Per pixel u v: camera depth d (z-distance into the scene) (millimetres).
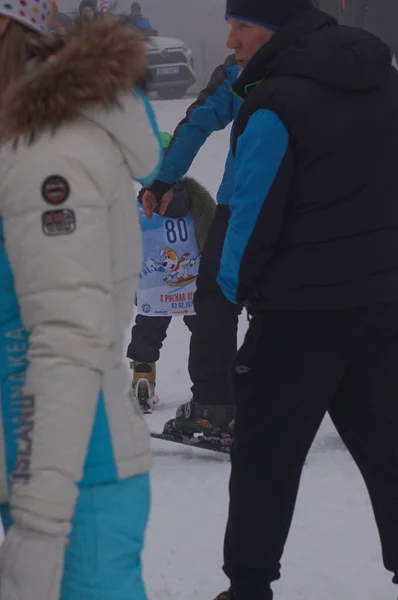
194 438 10000
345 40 5727
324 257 5734
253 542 6098
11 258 3820
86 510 3986
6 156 3857
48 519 3662
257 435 5984
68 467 3684
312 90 5684
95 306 3729
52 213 3734
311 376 5867
